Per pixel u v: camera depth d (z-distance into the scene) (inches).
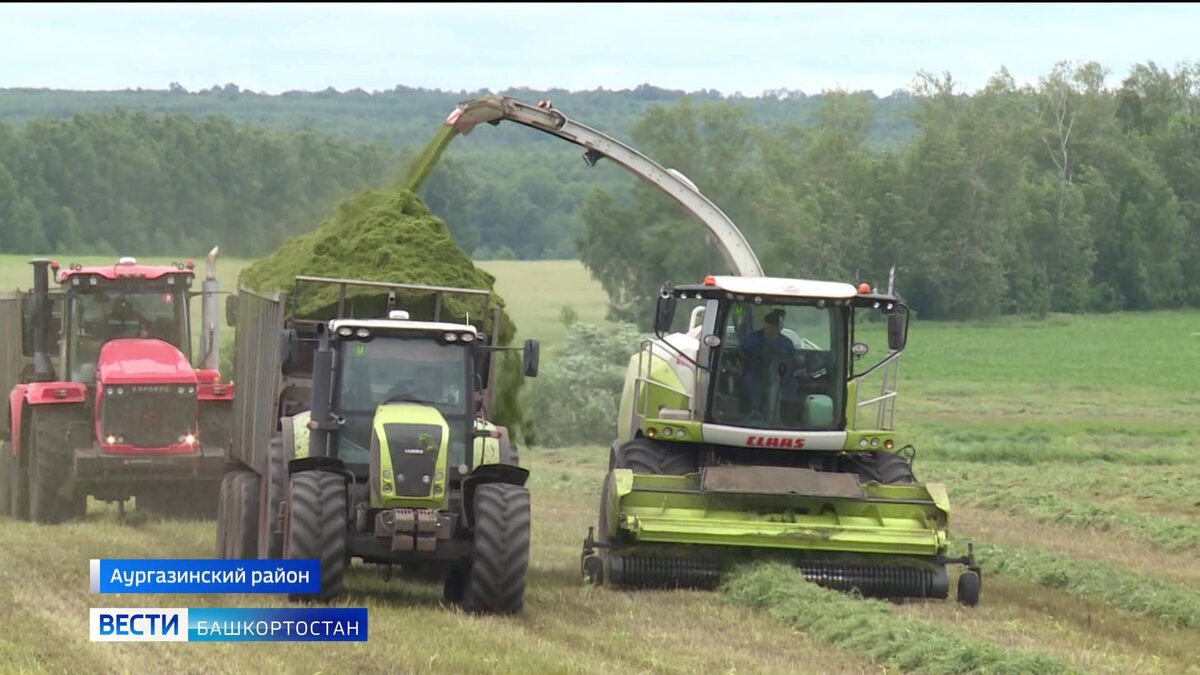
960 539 2716.5
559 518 3260.3
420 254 2493.8
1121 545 2913.4
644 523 2170.3
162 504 3083.2
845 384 2368.4
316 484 1963.6
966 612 2086.6
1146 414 7116.1
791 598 2010.3
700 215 2856.8
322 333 2126.0
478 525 1947.6
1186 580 2431.1
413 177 2817.4
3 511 3260.3
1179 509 3614.7
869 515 2253.9
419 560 1988.2
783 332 2365.9
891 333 2342.5
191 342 3157.0
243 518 2287.2
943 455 5009.8
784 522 2240.4
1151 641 1897.1
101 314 3083.2
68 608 1911.9
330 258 2485.2
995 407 7401.6
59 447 2994.6
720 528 2172.7
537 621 1908.2
